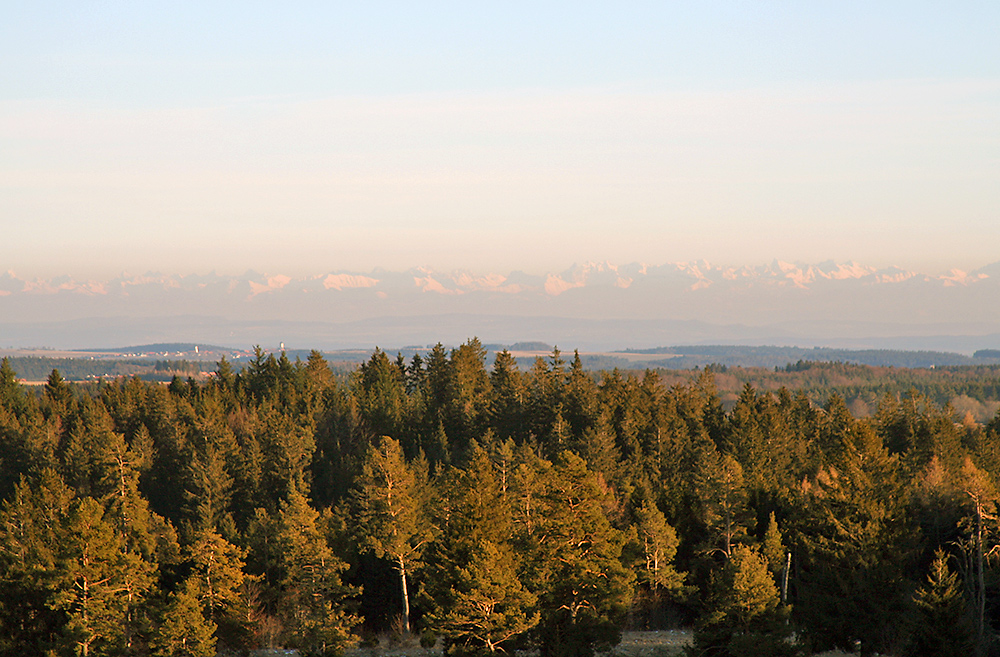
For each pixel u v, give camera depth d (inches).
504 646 1676.9
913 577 2306.8
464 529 1739.7
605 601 1766.7
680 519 2669.8
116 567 1911.9
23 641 2030.0
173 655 1811.0
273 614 2381.9
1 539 2498.8
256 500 3649.1
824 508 2047.2
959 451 3491.6
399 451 2485.2
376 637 2234.3
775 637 1609.3
